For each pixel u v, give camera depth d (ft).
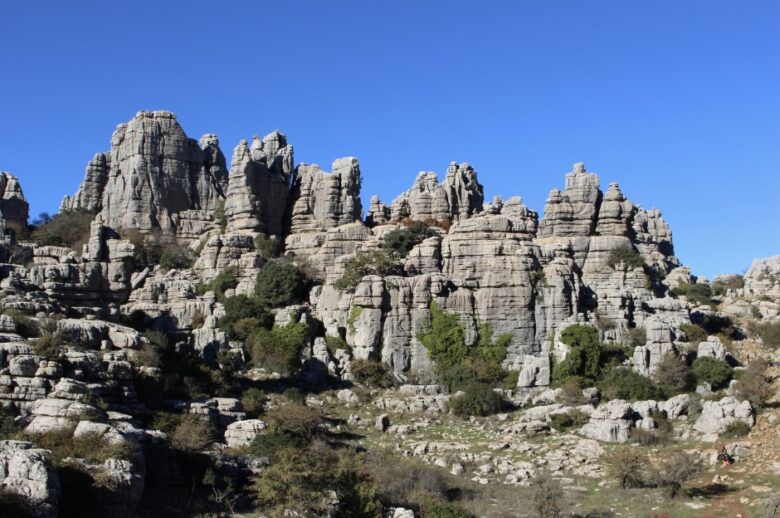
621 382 277.85
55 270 293.43
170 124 389.60
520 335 304.30
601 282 358.84
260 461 198.08
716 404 244.01
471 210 394.11
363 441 245.04
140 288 328.70
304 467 179.32
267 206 378.73
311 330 304.09
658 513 194.39
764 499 195.52
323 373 290.97
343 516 176.96
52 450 162.91
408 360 302.86
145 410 209.87
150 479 179.93
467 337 304.09
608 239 368.27
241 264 342.44
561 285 307.99
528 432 253.24
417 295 307.78
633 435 244.42
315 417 234.38
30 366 191.52
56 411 181.16
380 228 361.71
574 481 218.79
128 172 380.37
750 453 223.92
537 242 363.35
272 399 264.11
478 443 247.50
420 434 254.88
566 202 376.27
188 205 387.14
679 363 281.74
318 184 383.04
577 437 245.65
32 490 144.05
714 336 321.93
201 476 186.50
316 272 341.62
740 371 280.72
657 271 402.52
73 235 370.73
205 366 263.70
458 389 287.69
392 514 185.16
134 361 225.76
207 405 229.04
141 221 374.02
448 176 399.44
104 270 326.24
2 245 327.88
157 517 168.45
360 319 303.68
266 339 294.87
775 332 341.82
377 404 276.82
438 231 353.92
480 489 212.84
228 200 373.20
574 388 273.75
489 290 309.63
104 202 384.06
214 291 330.95
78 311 262.67
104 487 156.87
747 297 409.90
